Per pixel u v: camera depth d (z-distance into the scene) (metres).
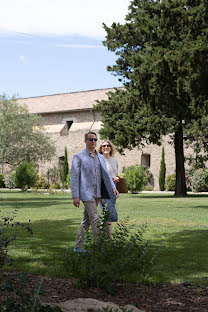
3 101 30.62
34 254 5.55
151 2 20.25
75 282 4.05
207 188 27.50
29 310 2.65
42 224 9.41
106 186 5.43
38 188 35.28
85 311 3.11
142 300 3.59
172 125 20.22
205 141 23.03
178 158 22.61
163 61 14.63
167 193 27.09
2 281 3.75
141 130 20.50
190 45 13.97
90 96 39.16
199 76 13.65
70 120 37.91
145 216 11.02
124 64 20.83
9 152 29.02
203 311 3.30
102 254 3.98
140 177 25.81
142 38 20.34
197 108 14.73
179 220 10.20
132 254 4.65
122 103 21.42
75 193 5.27
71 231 8.17
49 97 42.59
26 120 30.58
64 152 37.28
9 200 18.69
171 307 3.41
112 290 3.74
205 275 4.50
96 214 5.24
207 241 6.89
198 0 16.33
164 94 15.46
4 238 4.01
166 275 4.45
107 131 21.67
